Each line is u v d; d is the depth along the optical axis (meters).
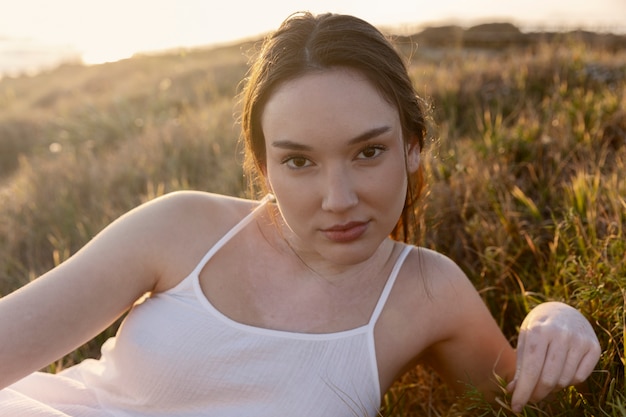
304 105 1.19
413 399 1.91
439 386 1.91
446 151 3.28
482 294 2.14
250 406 1.44
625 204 2.06
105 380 1.57
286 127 1.21
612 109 3.49
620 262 1.84
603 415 1.47
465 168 2.84
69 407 1.54
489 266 2.21
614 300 1.74
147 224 1.47
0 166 7.62
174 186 3.74
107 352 1.64
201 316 1.44
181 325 1.44
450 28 14.73
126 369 1.49
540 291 2.10
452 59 7.43
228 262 1.48
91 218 3.55
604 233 2.15
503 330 2.10
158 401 1.46
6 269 3.18
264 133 1.28
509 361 1.67
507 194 2.51
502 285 2.16
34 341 1.35
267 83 1.24
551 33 11.25
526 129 3.33
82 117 7.41
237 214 1.55
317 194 1.24
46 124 8.49
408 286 1.55
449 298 1.58
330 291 1.48
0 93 14.27
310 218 1.27
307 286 1.48
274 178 1.27
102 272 1.41
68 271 1.40
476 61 6.79
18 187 4.60
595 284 1.81
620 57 5.65
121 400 1.51
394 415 1.78
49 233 3.54
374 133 1.20
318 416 1.44
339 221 1.24
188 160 4.39
